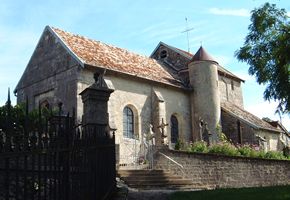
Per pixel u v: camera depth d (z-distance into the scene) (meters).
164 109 26.45
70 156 6.55
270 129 31.89
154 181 15.86
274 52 18.77
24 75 26.78
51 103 24.14
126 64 26.50
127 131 24.62
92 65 22.75
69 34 26.19
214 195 10.23
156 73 28.45
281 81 18.12
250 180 20.98
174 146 26.56
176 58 33.88
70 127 6.39
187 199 9.92
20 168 5.91
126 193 9.39
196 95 29.55
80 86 22.50
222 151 22.41
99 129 9.80
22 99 26.52
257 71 19.41
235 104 36.66
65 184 6.11
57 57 24.39
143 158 22.75
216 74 30.36
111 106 23.36
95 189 7.50
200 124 27.91
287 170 23.34
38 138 5.55
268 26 19.06
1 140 4.88
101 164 8.07
